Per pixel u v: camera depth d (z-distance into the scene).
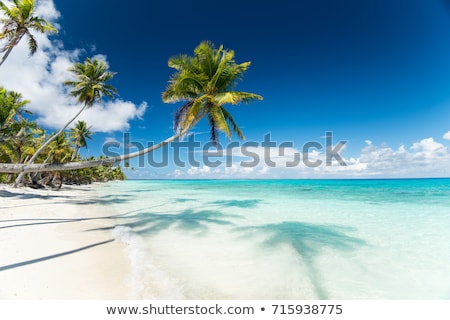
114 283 4.70
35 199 18.19
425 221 11.63
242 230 9.47
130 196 25.38
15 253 5.98
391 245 7.66
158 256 6.38
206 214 13.41
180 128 10.75
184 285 4.80
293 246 7.35
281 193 29.64
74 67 21.11
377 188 38.91
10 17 12.65
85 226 9.48
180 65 11.20
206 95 10.29
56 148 25.97
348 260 6.35
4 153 25.91
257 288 4.80
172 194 28.58
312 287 4.90
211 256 6.48
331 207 16.66
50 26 13.82
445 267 5.96
